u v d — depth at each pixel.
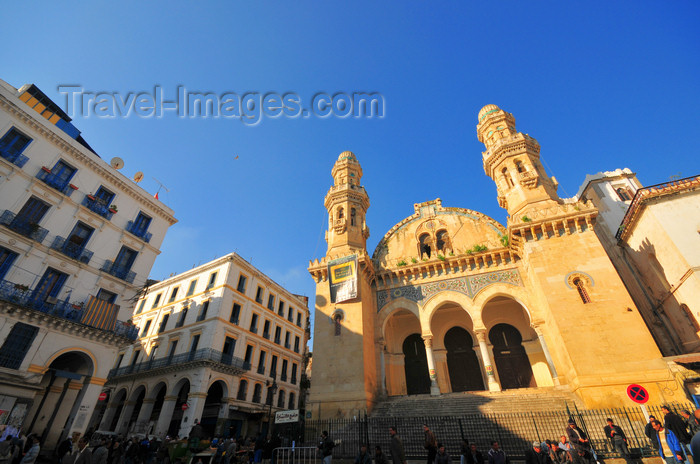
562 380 20.64
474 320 24.20
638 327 18.27
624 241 24.41
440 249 29.67
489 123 32.03
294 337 45.91
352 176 35.12
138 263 26.92
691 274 17.78
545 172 27.81
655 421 11.89
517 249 24.72
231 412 31.92
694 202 18.91
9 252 20.38
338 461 17.28
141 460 19.14
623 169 29.12
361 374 22.53
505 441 16.06
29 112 22.36
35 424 20.62
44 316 20.16
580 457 11.66
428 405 21.02
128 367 36.56
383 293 28.00
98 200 25.25
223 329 33.38
